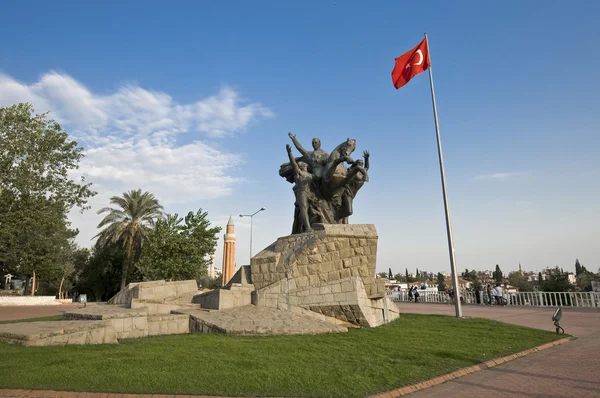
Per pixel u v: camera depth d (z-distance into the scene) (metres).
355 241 17.23
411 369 9.13
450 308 27.70
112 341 11.84
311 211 20.16
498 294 29.34
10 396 6.84
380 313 16.89
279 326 13.45
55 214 34.72
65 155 33.84
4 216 31.61
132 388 7.23
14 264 45.75
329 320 15.43
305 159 21.58
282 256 17.56
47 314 26.39
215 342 11.41
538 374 9.21
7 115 31.34
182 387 7.38
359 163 18.30
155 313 16.45
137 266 40.88
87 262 63.59
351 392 7.43
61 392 7.00
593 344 13.02
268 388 7.49
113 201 43.66
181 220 41.50
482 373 9.43
